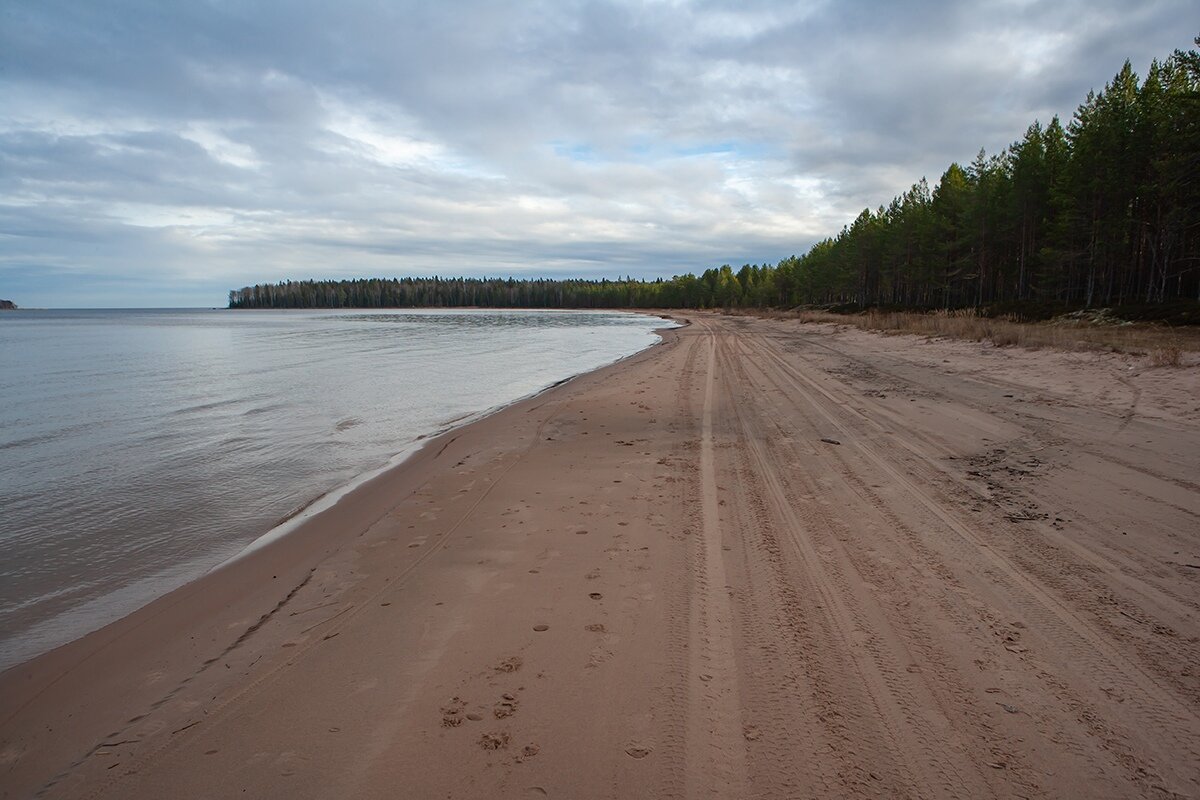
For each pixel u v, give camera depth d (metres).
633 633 3.28
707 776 2.24
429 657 3.13
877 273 62.59
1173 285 31.77
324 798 2.20
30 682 3.18
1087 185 29.41
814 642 3.12
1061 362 12.91
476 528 5.07
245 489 6.84
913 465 6.42
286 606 3.87
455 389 15.25
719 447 7.60
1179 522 4.59
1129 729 2.43
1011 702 2.61
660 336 39.22
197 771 2.39
